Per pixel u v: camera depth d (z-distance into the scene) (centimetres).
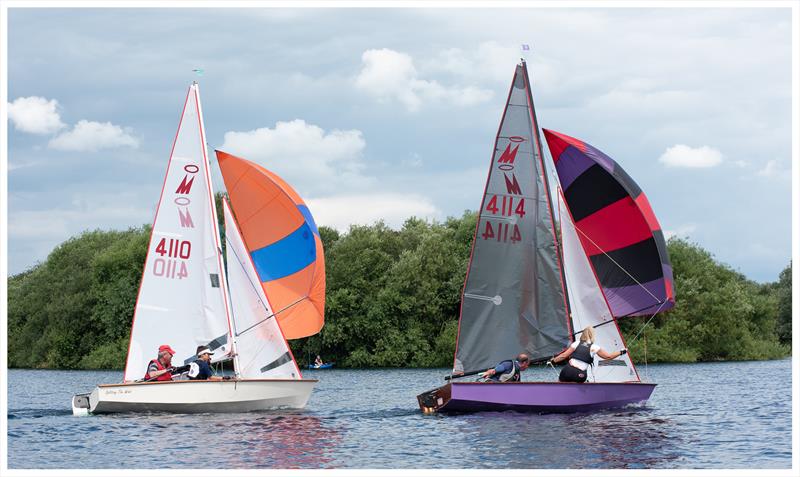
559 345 2794
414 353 7962
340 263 8181
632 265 2802
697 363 7006
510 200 2823
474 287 2816
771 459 1952
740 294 7644
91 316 8281
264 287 3120
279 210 3086
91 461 1961
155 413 2700
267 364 2886
